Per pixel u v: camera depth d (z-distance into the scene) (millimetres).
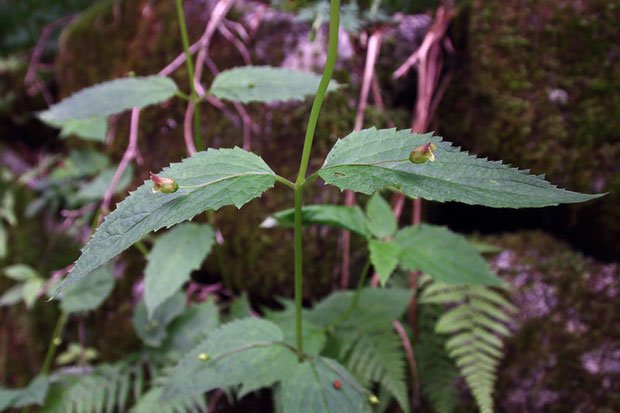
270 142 428
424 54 449
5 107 644
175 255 335
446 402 381
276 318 380
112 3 569
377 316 364
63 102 321
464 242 295
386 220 317
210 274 472
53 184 548
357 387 260
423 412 398
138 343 479
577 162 391
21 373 573
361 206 425
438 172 189
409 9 516
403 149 200
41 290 520
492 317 396
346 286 425
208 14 471
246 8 464
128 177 464
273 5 465
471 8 436
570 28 388
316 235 421
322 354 357
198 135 347
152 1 522
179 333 418
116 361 491
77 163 508
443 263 288
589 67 384
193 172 208
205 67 465
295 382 258
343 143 210
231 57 454
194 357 274
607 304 393
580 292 397
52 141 656
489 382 354
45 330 550
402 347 394
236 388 434
